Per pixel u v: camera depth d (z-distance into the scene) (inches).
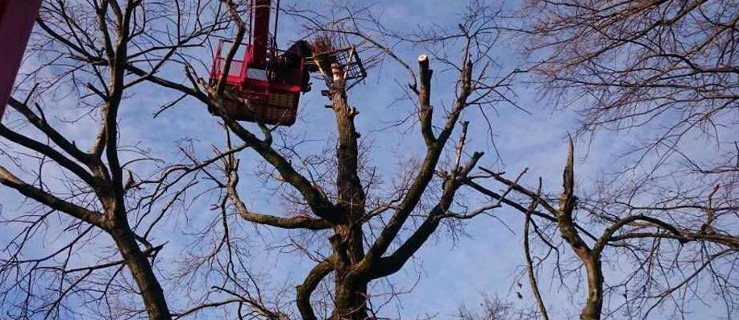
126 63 362.0
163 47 388.5
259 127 464.1
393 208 413.7
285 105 544.1
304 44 543.8
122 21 352.5
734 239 392.5
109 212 370.0
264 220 461.4
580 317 381.1
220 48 488.1
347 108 495.5
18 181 377.7
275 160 440.8
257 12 474.3
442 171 436.5
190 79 416.8
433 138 430.3
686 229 402.0
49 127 374.6
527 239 416.8
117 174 362.0
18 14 126.4
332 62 530.0
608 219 416.8
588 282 388.5
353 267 410.9
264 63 540.1
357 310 400.8
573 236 400.2
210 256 465.7
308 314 411.8
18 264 398.3
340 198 448.1
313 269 420.8
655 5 364.2
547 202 422.6
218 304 401.7
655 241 400.5
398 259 414.3
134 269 362.3
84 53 385.4
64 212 374.3
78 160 386.3
